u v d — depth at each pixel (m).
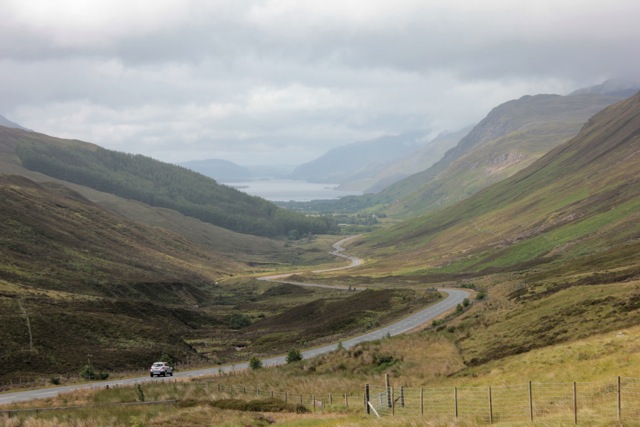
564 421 24.41
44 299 115.50
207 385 55.62
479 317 78.06
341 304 135.00
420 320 96.00
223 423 34.88
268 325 137.62
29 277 140.00
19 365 78.44
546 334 54.53
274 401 43.28
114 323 107.56
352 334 91.88
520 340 56.03
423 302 117.12
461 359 56.91
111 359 87.44
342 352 66.50
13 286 121.06
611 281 79.31
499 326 66.81
